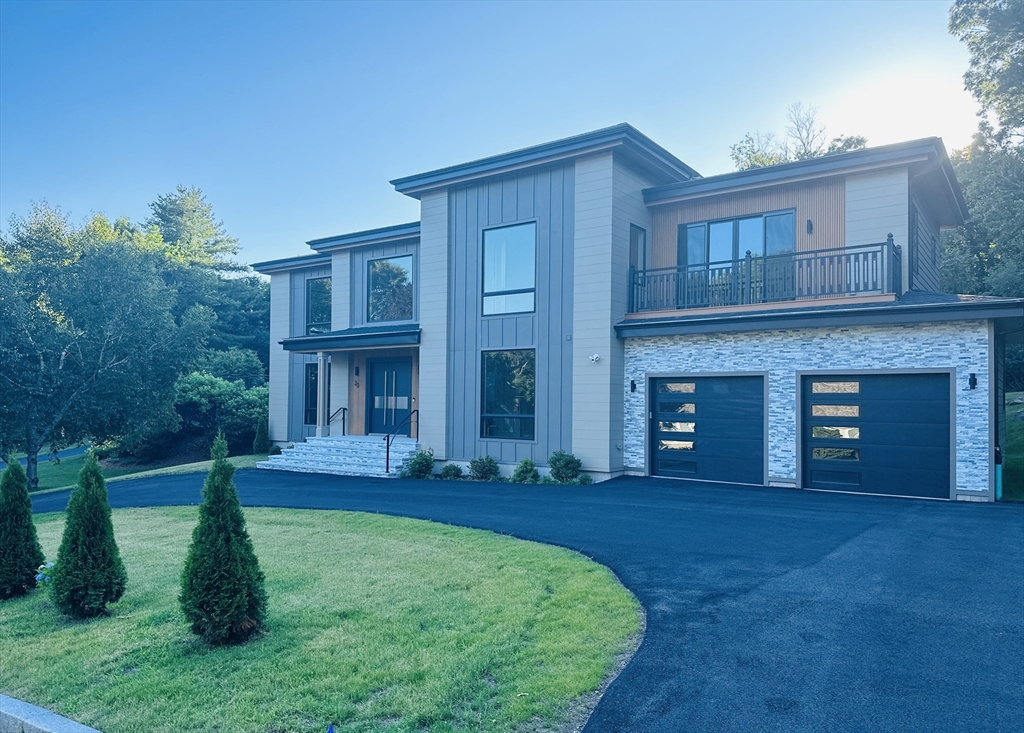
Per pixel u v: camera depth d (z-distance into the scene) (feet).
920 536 26.02
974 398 34.91
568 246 47.55
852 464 38.60
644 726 11.59
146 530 31.60
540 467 48.14
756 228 46.52
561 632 15.93
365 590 19.88
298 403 74.02
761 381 41.88
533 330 49.03
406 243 62.64
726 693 12.82
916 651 14.76
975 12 75.20
